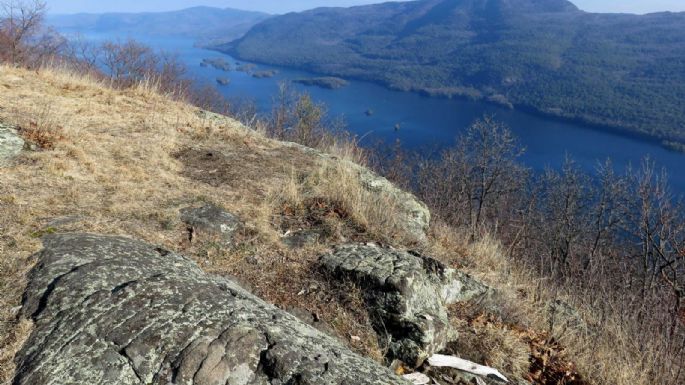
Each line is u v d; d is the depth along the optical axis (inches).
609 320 196.4
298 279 148.9
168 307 94.3
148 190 175.0
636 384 151.8
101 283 98.3
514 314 172.9
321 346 98.7
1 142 174.6
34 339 85.5
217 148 244.5
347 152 323.6
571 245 727.7
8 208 133.7
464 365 134.0
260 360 87.5
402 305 138.3
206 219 163.5
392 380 94.8
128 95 301.0
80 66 574.6
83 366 80.6
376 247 172.7
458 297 173.3
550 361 153.0
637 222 443.8
